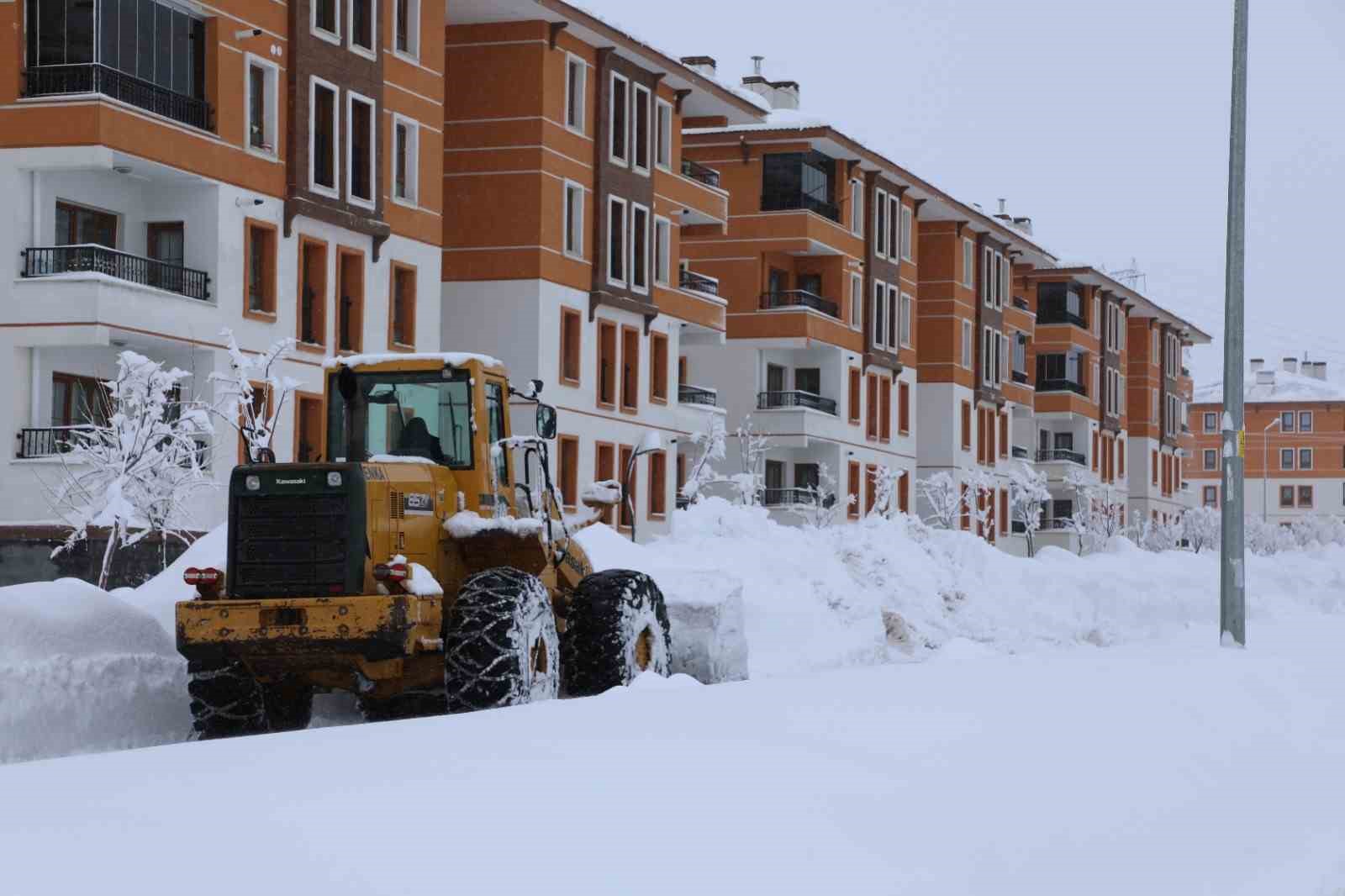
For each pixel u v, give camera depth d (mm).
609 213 63188
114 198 44375
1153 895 10227
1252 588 56688
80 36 42500
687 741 10906
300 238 48375
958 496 89500
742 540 38781
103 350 43500
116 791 8422
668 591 25312
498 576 18281
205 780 8789
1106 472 122938
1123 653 21875
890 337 87688
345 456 19625
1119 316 124875
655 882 7945
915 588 42719
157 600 21938
